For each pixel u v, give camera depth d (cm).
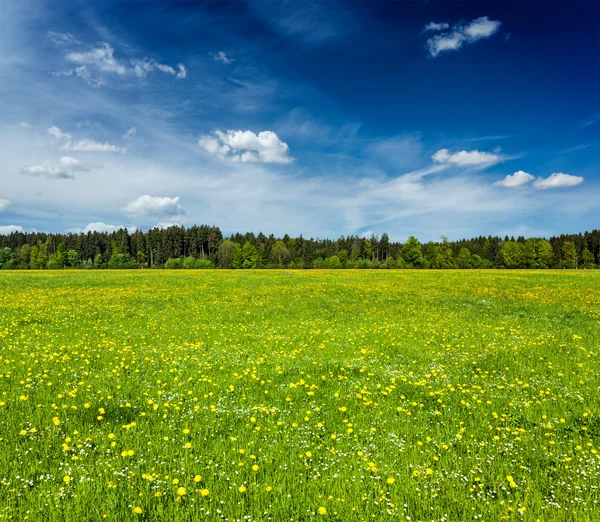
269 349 1213
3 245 16350
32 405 708
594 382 872
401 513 419
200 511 424
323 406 745
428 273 6322
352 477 492
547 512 430
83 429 614
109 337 1374
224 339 1362
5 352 1101
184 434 609
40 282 3928
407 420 677
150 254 14638
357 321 1805
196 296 2844
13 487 455
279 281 4362
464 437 616
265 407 723
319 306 2361
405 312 2109
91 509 420
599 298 2653
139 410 707
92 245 14912
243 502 438
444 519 415
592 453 552
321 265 12138
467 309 2225
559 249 13525
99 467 499
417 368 1020
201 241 14950
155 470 503
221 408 718
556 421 663
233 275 5691
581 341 1316
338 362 1058
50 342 1258
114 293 2984
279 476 495
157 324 1684
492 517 420
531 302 2492
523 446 584
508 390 834
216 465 513
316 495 456
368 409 734
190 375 937
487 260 13350
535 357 1111
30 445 554
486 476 503
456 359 1102
